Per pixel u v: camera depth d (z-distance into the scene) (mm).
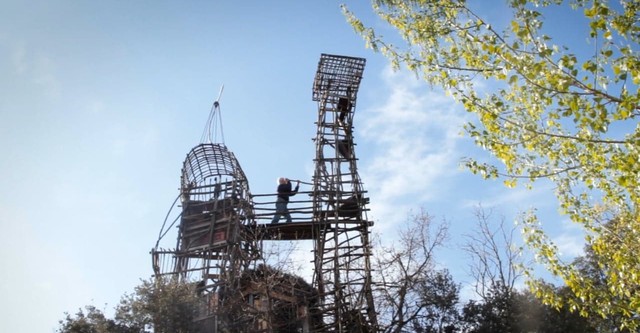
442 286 31312
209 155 30906
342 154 35094
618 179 14695
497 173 16469
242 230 29594
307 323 27297
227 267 28062
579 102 13883
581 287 18547
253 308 26266
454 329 30734
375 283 28969
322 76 36094
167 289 23812
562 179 17953
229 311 25344
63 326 22344
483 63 15875
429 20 16859
